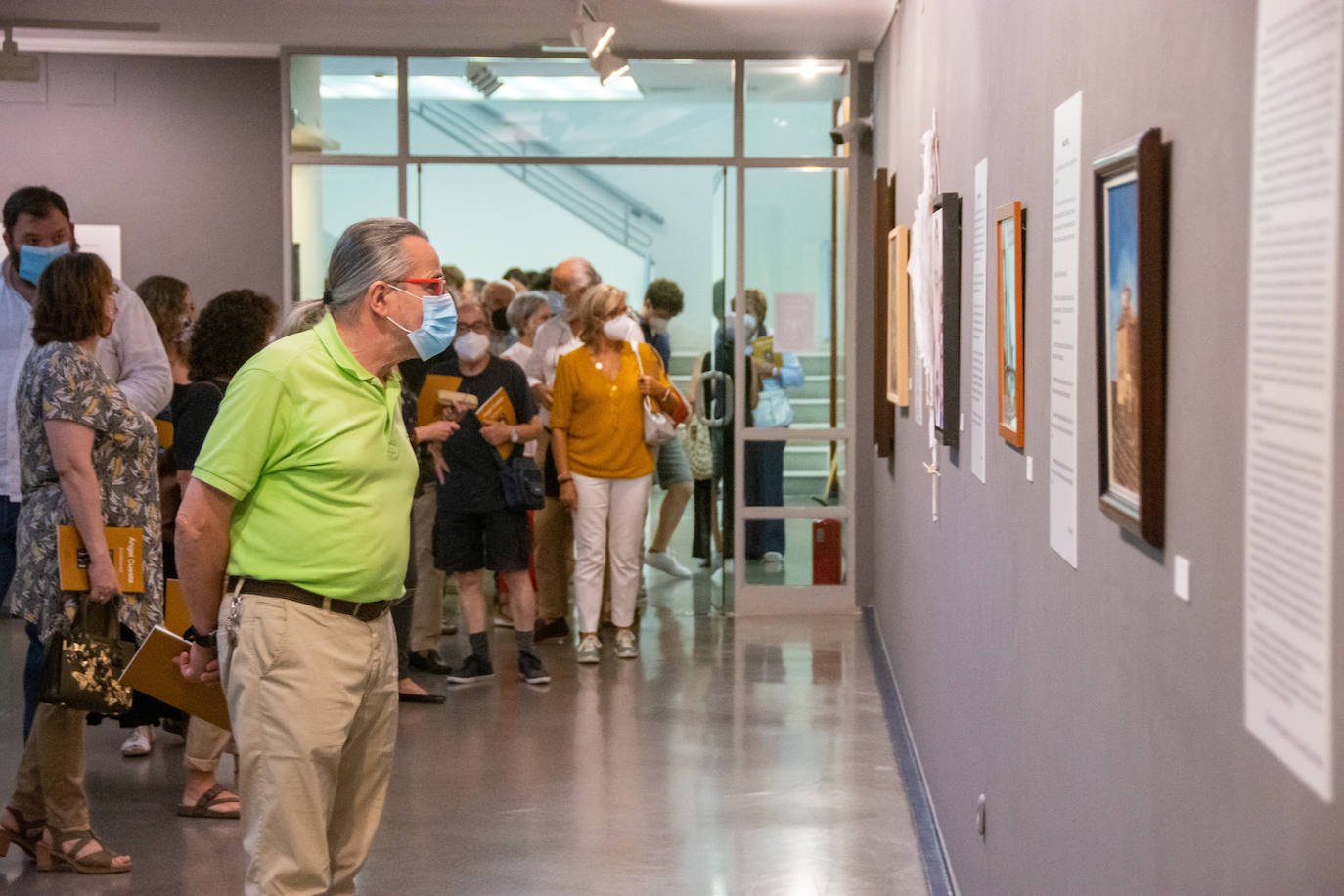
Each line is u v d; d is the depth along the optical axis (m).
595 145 8.16
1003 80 2.96
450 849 4.21
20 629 7.44
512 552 6.23
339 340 2.65
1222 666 1.40
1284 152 1.18
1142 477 1.63
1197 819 1.49
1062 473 2.27
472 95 8.09
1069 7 2.21
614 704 5.98
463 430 6.12
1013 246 2.73
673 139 8.12
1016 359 2.67
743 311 8.08
